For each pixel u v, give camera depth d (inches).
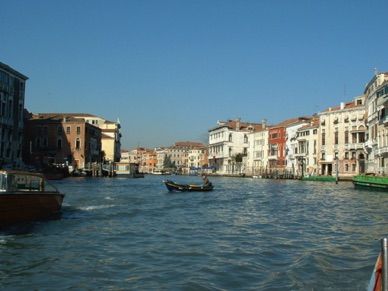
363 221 629.3
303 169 2837.1
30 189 588.7
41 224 565.3
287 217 676.7
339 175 2427.4
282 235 500.7
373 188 1408.7
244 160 3794.3
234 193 1301.7
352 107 2412.6
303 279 314.0
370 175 1584.6
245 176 3612.2
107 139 3614.7
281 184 2046.0
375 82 1959.9
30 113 3164.4
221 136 4074.8
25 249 414.9
